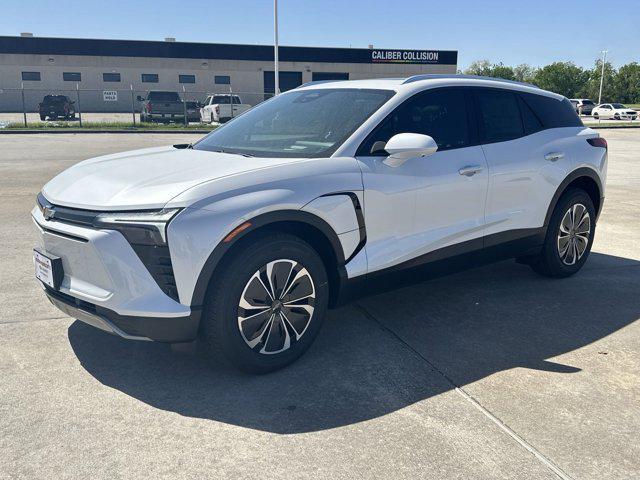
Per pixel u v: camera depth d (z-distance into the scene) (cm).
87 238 295
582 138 511
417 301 458
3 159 1430
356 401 307
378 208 362
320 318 348
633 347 379
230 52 4559
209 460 255
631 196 986
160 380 325
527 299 465
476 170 415
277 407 300
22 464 249
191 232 289
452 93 423
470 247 424
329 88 434
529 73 9638
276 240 318
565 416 295
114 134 2556
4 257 557
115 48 4388
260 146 385
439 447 268
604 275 531
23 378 324
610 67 8900
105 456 256
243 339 315
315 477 245
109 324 303
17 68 4281
